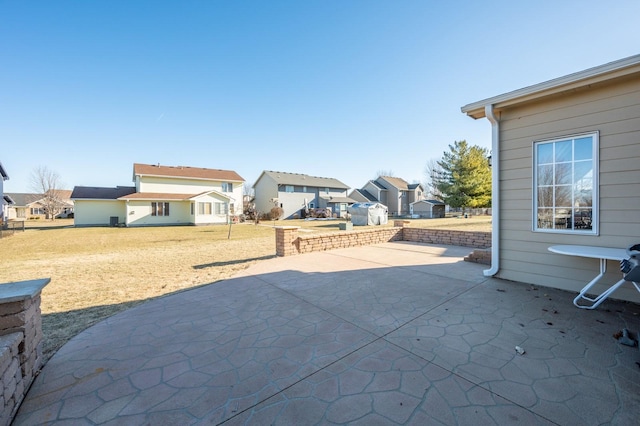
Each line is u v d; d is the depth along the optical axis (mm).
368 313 3387
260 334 2854
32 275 5934
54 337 2873
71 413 1725
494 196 4859
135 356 2441
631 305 3520
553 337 2682
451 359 2305
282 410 1721
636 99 3492
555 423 1572
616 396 1805
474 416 1637
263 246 10703
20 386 1818
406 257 7141
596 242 3805
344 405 1757
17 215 42781
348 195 42375
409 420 1611
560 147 4160
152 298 4238
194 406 1774
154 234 16609
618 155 3625
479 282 4699
